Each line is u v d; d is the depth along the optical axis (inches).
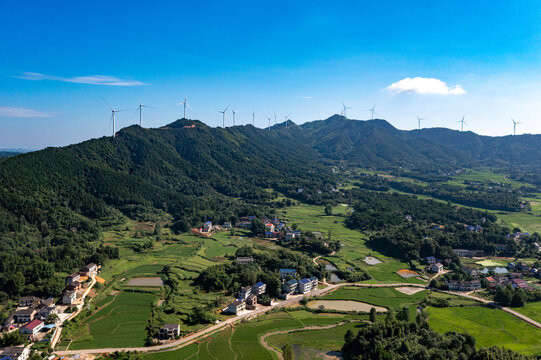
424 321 7180.1
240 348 6540.4
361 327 7416.3
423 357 5925.2
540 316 7859.3
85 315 7618.1
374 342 6299.2
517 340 6889.8
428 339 6496.1
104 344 6589.6
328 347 6673.2
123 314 7731.3
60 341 6633.9
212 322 7386.8
